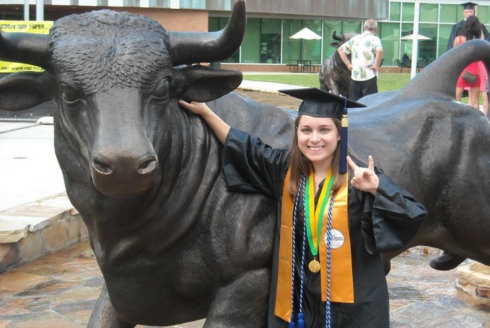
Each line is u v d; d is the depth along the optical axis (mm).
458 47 3275
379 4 36094
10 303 4395
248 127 2654
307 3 34375
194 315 2617
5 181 6926
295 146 2475
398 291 4699
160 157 2201
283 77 26375
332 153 2465
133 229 2344
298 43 36438
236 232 2439
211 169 2459
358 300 2438
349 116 3064
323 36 36781
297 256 2488
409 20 38156
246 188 2469
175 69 2332
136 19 2176
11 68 7863
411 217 2287
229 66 35656
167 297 2520
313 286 2457
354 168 2357
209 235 2439
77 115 2104
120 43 2088
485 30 9578
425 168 2934
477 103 8898
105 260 2426
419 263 5410
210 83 2367
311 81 22656
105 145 1949
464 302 4484
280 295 2449
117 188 1992
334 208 2422
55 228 5590
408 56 38375
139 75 2070
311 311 2490
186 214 2391
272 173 2477
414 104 3072
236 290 2467
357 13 35625
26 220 5320
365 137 2893
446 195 2992
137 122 2031
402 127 2982
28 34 2229
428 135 2988
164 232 2369
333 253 2428
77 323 4082
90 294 4582
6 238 5012
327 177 2469
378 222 2314
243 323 2479
